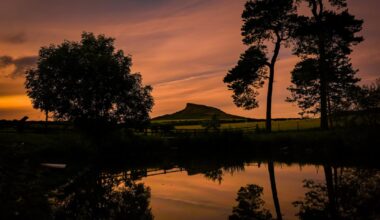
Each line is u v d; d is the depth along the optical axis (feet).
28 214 35.91
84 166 78.38
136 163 106.32
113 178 75.51
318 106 150.41
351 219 36.09
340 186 53.88
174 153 131.23
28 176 46.78
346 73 145.28
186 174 79.87
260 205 44.37
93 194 55.93
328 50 143.84
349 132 98.99
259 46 153.07
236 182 64.64
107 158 114.21
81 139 101.50
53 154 86.89
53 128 126.21
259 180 65.72
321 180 61.16
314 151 107.14
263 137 129.70
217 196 51.93
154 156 124.36
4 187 38.40
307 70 145.89
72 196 53.52
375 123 95.04
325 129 135.13
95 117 123.13
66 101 125.29
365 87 97.09
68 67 125.18
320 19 137.08
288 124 219.61
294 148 114.83
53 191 47.44
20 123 115.14
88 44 133.80
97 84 124.88
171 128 170.60
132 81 131.23
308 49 143.43
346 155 95.40
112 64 126.62
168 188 61.41
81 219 40.24
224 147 131.44
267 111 152.35
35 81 129.39
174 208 44.93
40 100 127.34
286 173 72.79
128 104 130.52
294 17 141.79
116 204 48.19
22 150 52.85
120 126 129.70
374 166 72.18
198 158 117.50
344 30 132.77
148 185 65.51
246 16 150.20
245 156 117.19
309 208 41.63
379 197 44.11
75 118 122.62
